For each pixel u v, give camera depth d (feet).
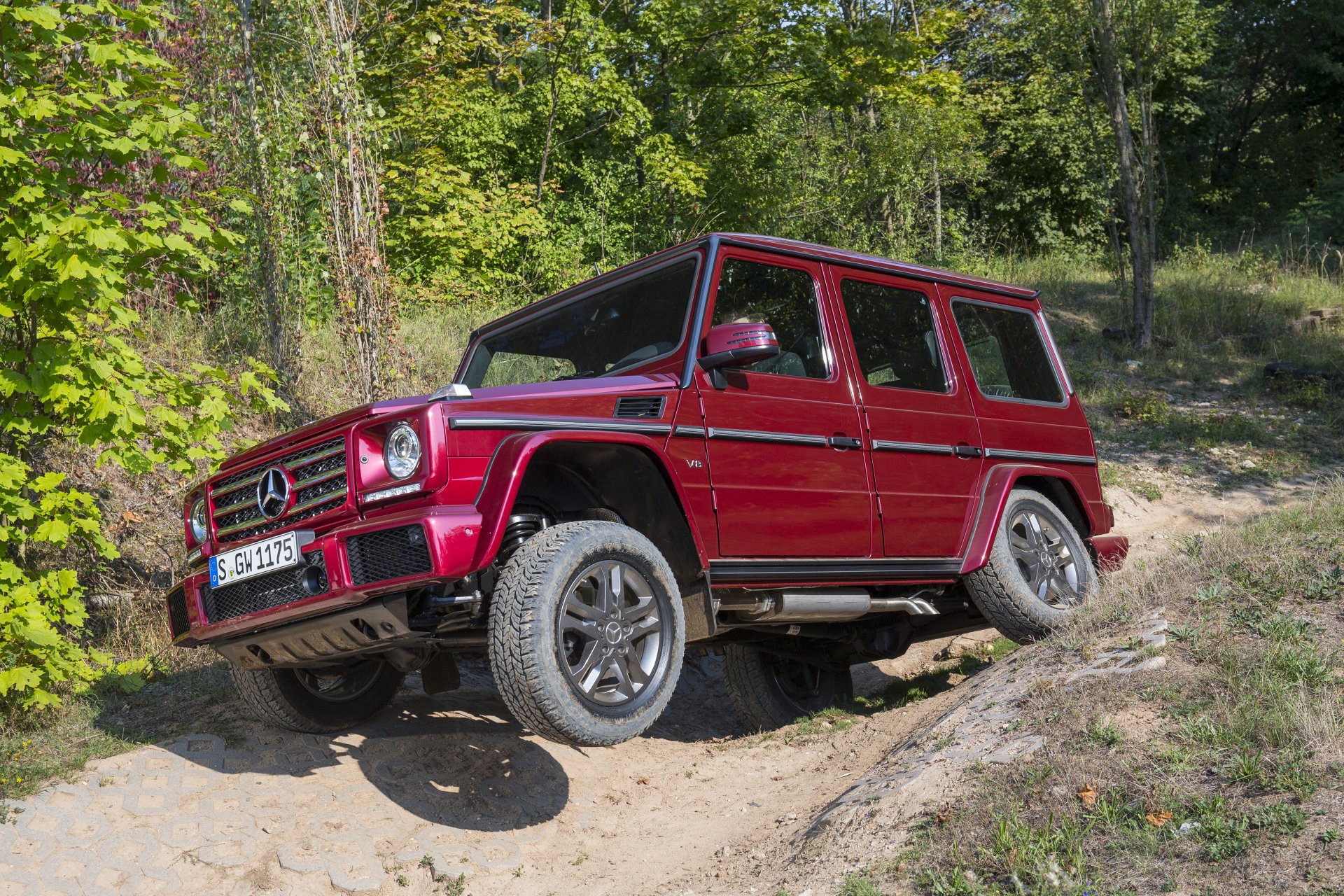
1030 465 18.97
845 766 15.71
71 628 20.36
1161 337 54.34
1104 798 10.69
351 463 11.86
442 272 47.73
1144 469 38.65
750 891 11.66
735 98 68.23
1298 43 109.50
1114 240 60.34
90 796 13.97
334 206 28.14
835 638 19.20
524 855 14.14
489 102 61.31
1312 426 43.24
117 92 18.08
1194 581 16.12
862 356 16.63
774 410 14.80
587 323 16.05
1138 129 60.64
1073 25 57.57
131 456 17.94
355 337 27.96
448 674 16.40
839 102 66.44
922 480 16.93
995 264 72.13
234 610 13.08
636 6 69.31
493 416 12.00
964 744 13.10
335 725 16.26
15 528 17.17
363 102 29.68
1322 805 9.63
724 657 19.81
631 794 16.39
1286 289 62.08
